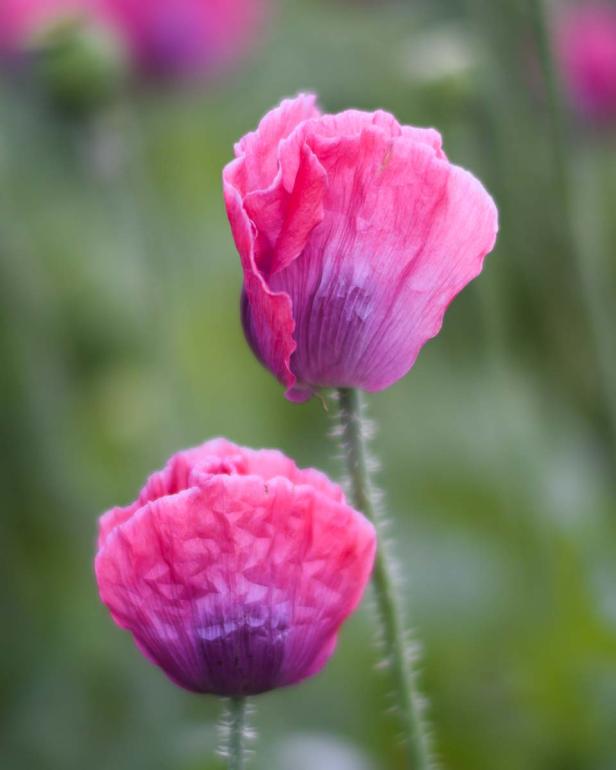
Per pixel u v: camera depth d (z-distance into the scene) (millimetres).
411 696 856
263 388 1747
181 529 841
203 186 2096
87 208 1824
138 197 1547
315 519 841
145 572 846
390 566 860
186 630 847
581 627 1275
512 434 1385
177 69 1980
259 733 1291
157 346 1537
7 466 1498
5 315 1546
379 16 2162
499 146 1514
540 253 1563
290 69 2215
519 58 1492
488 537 1469
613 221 1845
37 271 1616
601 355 1224
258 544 842
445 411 1633
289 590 846
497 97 1491
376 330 859
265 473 859
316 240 856
